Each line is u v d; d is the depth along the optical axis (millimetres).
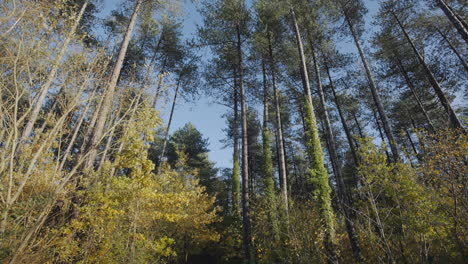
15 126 3518
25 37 4016
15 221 3416
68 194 4812
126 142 5301
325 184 8562
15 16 3941
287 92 17625
